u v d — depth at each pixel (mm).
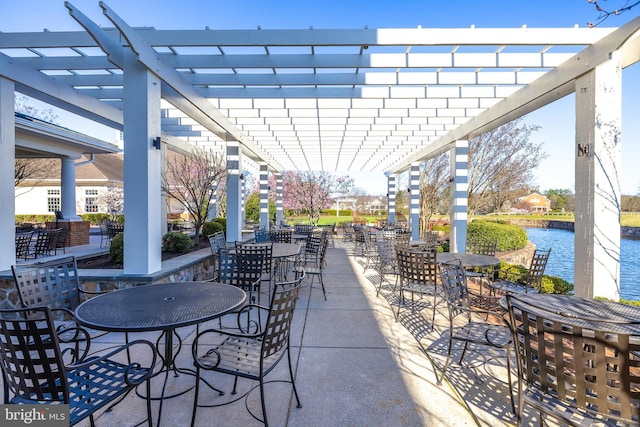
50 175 15250
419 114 6484
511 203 13250
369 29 3941
